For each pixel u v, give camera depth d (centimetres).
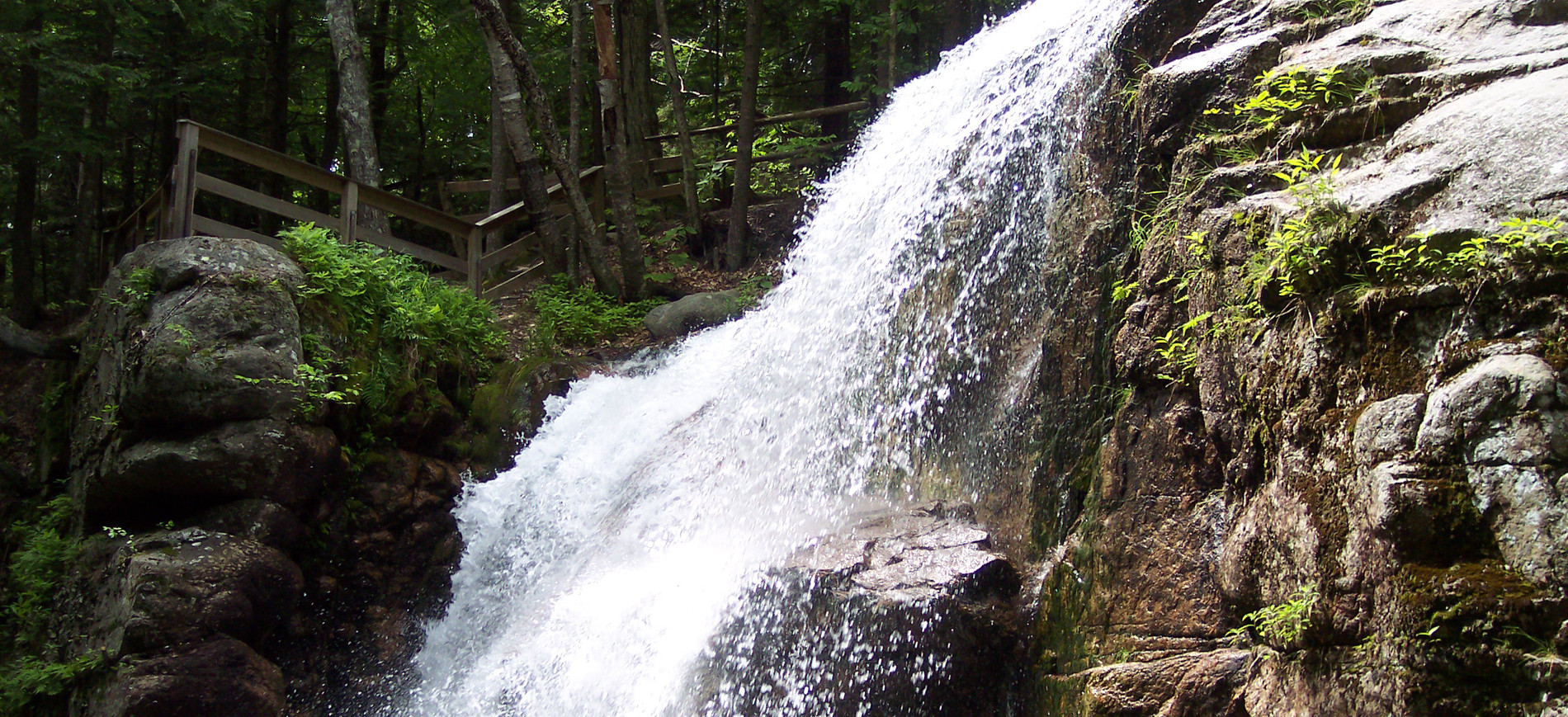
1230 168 424
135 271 762
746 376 814
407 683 764
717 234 1289
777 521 636
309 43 1702
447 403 869
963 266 633
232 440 703
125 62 1336
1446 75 371
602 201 1326
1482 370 280
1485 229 299
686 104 1866
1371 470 302
